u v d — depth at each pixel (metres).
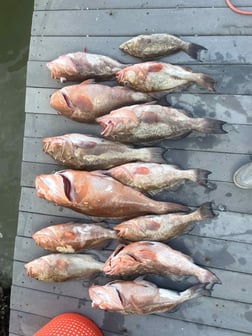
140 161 1.85
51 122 1.99
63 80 1.93
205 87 1.83
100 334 1.86
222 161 1.82
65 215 1.95
